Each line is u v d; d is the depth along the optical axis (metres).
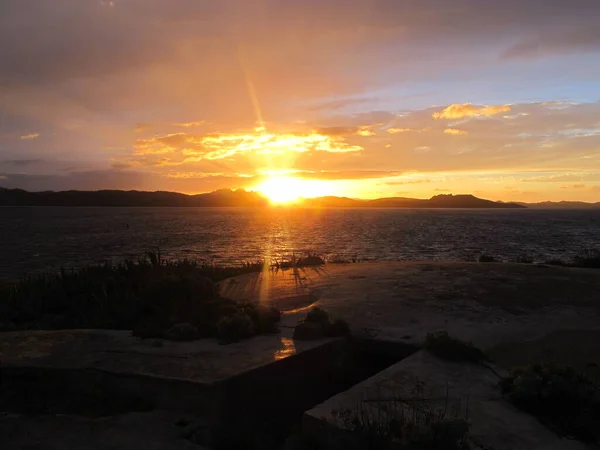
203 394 4.91
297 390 5.83
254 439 4.82
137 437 4.43
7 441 4.30
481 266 12.91
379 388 5.15
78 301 9.42
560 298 9.14
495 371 5.79
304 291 10.22
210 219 127.94
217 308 7.66
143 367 5.46
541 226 95.50
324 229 78.12
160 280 8.94
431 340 6.29
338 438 4.01
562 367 5.16
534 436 4.30
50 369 5.50
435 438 3.90
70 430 4.54
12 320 8.76
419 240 53.41
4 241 51.56
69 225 91.00
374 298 9.22
